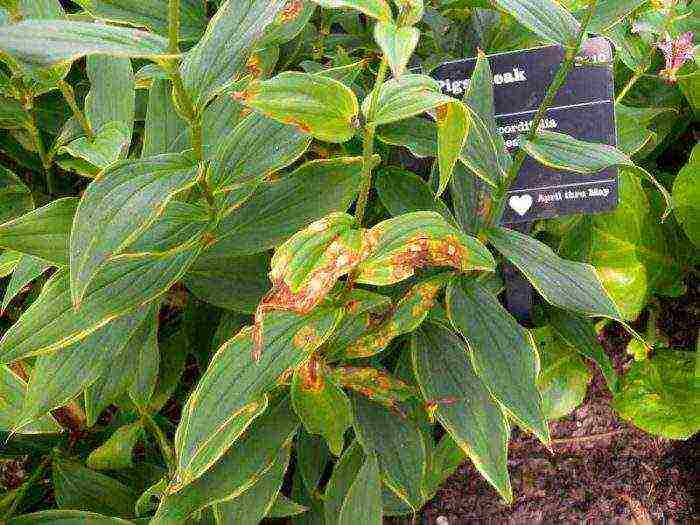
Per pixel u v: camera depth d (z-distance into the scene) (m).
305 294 0.22
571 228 0.43
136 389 0.36
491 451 0.31
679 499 0.45
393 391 0.32
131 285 0.28
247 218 0.31
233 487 0.31
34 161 0.44
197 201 0.32
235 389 0.27
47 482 0.40
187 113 0.24
